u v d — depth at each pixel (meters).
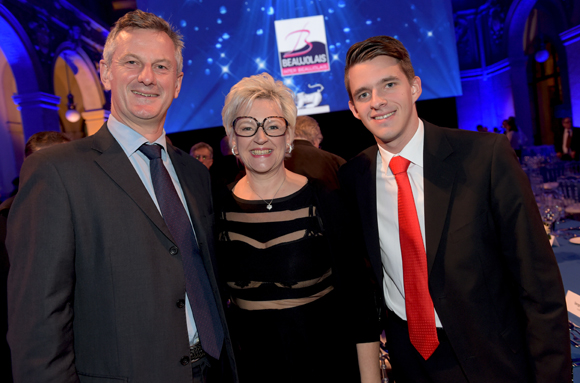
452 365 1.15
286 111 1.44
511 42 10.08
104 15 11.09
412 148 1.23
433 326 1.14
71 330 0.98
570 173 5.09
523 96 10.06
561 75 10.70
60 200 0.98
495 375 1.10
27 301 0.91
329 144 8.46
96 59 9.73
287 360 1.32
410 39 6.83
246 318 1.37
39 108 7.44
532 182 4.24
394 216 1.27
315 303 1.36
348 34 6.78
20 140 9.02
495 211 1.08
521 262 1.03
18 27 6.99
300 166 2.05
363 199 1.34
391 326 1.32
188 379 1.08
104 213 1.04
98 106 9.70
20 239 0.94
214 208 1.49
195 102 6.80
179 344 1.07
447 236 1.12
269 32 6.73
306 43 6.76
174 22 6.63
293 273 1.34
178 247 1.12
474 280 1.09
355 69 1.21
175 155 1.37
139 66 1.16
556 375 0.99
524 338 1.10
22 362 0.89
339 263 1.41
